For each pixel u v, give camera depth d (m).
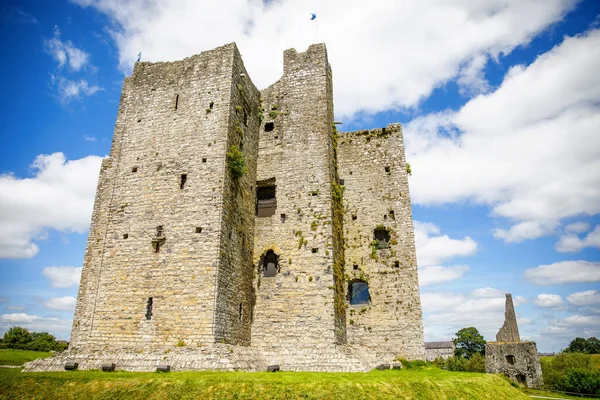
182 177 23.75
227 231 22.62
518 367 45.78
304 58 30.39
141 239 22.94
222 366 18.20
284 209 26.58
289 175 27.36
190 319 20.41
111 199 24.53
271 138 28.75
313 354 21.98
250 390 14.68
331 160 27.95
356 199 29.67
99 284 22.64
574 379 47.78
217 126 24.27
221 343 20.20
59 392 15.15
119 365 18.91
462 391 17.50
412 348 25.56
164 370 18.05
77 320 25.08
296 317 23.88
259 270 25.53
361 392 15.32
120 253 23.02
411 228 28.28
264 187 28.52
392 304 26.78
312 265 24.78
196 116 24.98
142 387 15.02
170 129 25.20
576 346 92.06
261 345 23.72
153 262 22.17
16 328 47.12
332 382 15.74
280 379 15.85
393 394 15.66
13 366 23.20
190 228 22.28
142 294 21.70
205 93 25.42
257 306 24.67
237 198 24.45
